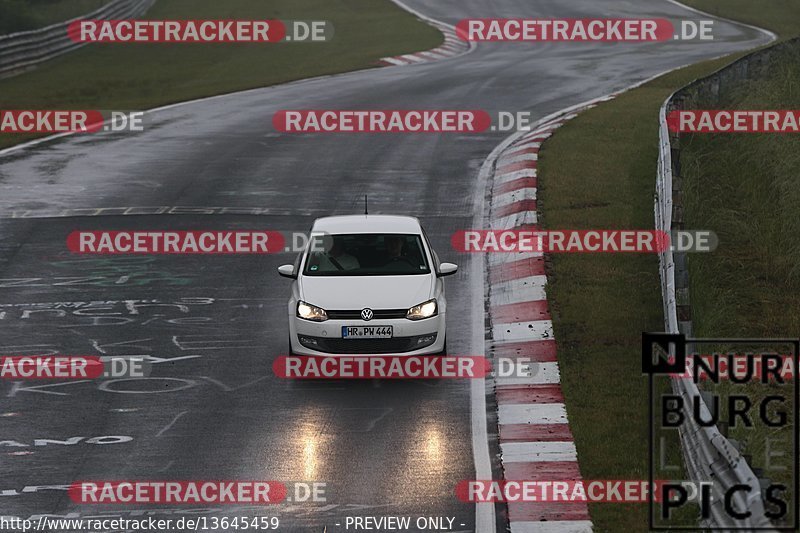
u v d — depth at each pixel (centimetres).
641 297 5825
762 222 7244
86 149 9938
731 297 6044
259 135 10569
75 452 4122
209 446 4181
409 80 14100
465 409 4516
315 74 15200
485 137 10319
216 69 16762
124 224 7425
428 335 4822
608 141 9531
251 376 4938
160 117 11700
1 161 9388
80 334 5478
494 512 3612
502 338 5338
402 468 3962
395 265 5088
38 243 7006
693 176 7694
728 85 10544
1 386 4794
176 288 6203
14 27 18238
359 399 4653
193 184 8538
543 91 12925
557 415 4406
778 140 8519
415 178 8706
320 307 4812
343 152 9756
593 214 7331
